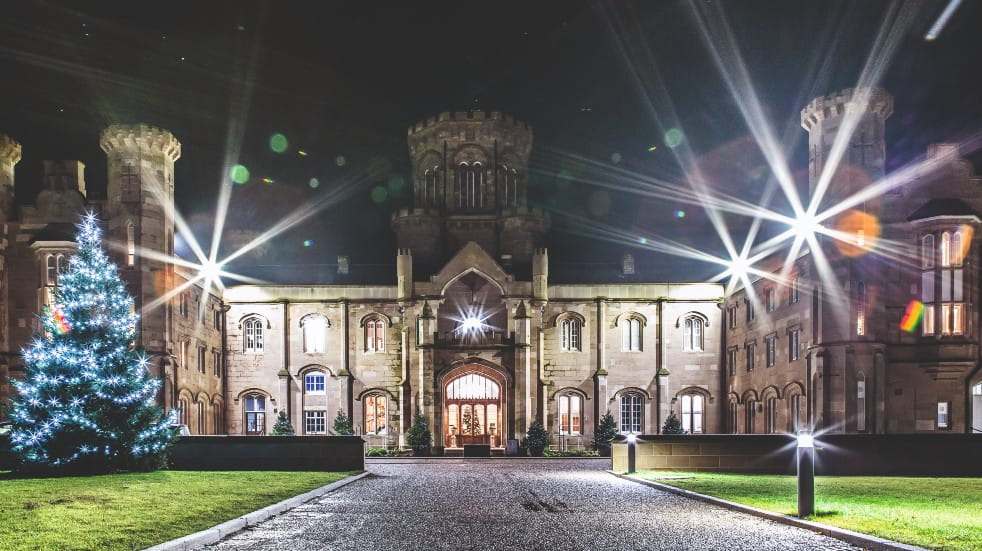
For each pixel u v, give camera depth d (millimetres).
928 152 41375
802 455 17031
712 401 56875
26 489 22062
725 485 24781
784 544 14219
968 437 30391
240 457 32312
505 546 14156
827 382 41094
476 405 55688
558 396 57062
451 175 63750
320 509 19578
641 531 15836
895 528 14844
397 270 58250
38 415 27906
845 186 41875
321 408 57094
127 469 29250
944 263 40281
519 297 55781
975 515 16719
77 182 48188
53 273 46562
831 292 41469
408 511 19156
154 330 45656
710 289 57500
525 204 64938
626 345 57562
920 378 40406
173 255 47781
